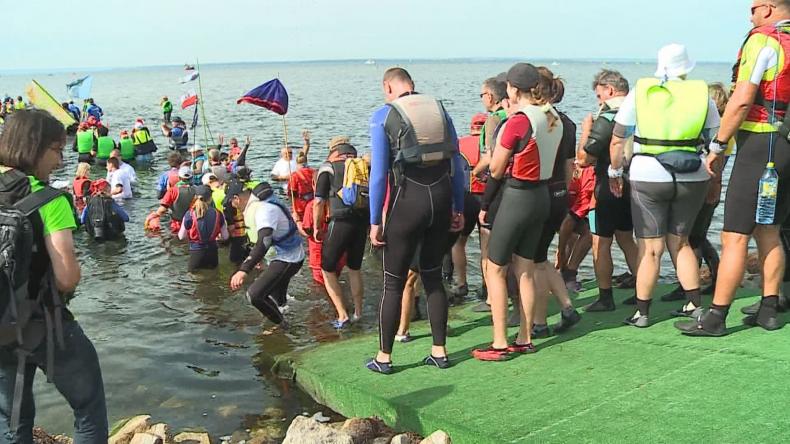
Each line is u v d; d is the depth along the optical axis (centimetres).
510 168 441
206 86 9188
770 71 419
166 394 545
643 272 496
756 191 432
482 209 464
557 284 522
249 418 496
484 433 370
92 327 715
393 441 389
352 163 638
